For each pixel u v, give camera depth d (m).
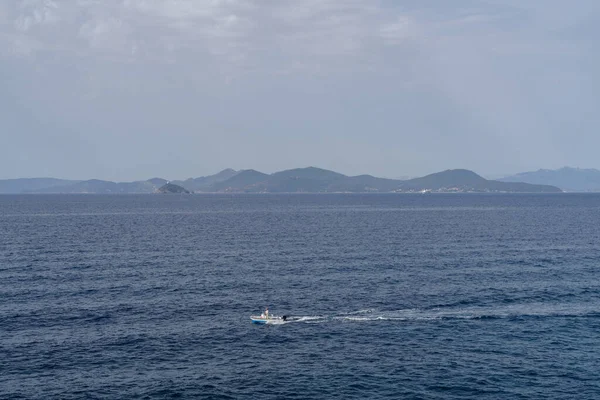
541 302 77.88
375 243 140.50
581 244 138.50
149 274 97.06
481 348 59.78
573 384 50.78
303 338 63.00
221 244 138.88
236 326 67.06
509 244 138.12
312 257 116.75
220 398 48.16
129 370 53.72
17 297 79.38
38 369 53.59
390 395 48.75
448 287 86.81
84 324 67.12
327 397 48.31
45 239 147.62
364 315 71.69
